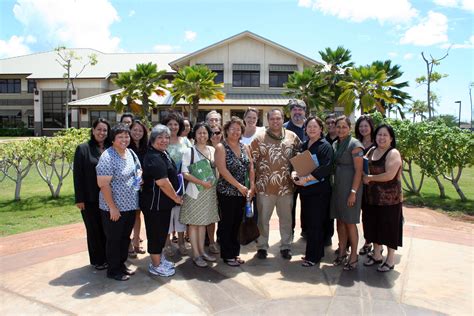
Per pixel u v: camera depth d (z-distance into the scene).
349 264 4.67
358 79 22.55
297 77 23.97
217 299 3.86
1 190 11.04
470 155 8.53
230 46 29.31
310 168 4.62
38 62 43.38
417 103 42.34
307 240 4.85
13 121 43.88
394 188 4.48
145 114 25.03
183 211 4.78
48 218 7.78
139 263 4.92
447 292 4.03
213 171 4.78
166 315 3.51
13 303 3.75
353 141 4.54
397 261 4.98
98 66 40.88
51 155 9.60
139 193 4.43
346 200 4.57
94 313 3.54
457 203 8.90
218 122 5.30
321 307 3.69
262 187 4.95
